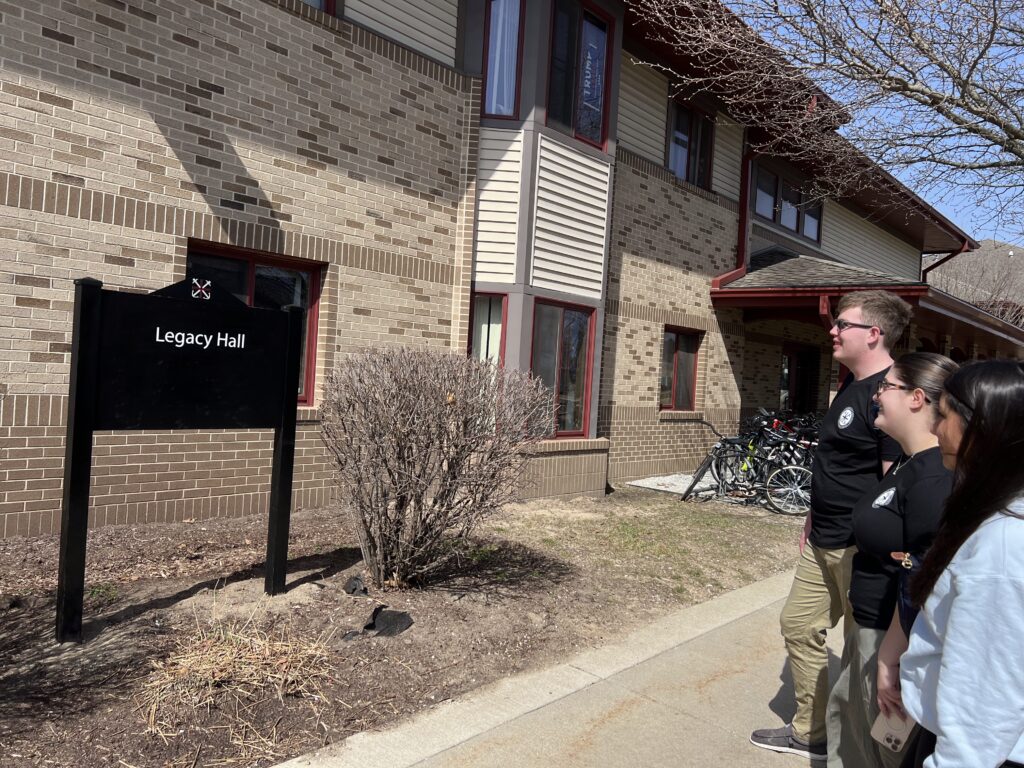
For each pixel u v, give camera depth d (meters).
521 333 8.62
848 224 17.47
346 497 4.81
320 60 7.23
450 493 4.75
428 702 3.68
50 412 5.73
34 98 5.55
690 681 4.16
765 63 8.53
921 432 2.48
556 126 9.07
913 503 2.36
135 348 3.98
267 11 6.82
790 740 3.48
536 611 4.91
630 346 10.93
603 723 3.62
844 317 3.29
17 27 5.46
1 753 2.92
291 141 7.04
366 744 3.25
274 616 4.30
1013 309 26.53
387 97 7.81
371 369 4.72
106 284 5.95
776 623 5.20
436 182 8.31
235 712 3.36
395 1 7.94
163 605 4.36
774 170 14.41
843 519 3.18
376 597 4.73
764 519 8.74
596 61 9.57
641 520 8.10
